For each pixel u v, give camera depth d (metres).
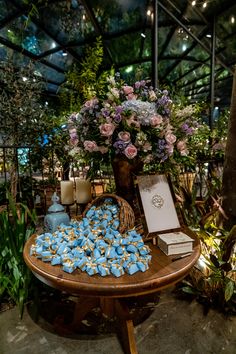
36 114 2.57
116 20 4.06
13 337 1.46
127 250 1.20
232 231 1.57
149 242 1.37
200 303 1.75
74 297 1.83
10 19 3.72
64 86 2.47
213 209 1.84
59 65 5.52
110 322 1.57
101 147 1.40
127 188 1.56
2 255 1.70
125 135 1.30
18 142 2.56
